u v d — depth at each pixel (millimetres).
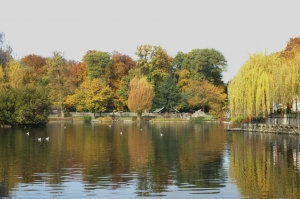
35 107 76938
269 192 22172
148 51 134125
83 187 23438
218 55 137625
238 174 26922
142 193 22141
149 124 99500
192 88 124688
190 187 23438
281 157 34250
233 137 54656
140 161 32406
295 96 55781
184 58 147625
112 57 146750
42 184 24141
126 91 129625
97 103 121438
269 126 62250
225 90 140875
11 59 96188
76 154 36562
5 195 21797
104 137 55688
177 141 49438
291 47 108500
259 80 61500
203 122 111938
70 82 127438
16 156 35125
